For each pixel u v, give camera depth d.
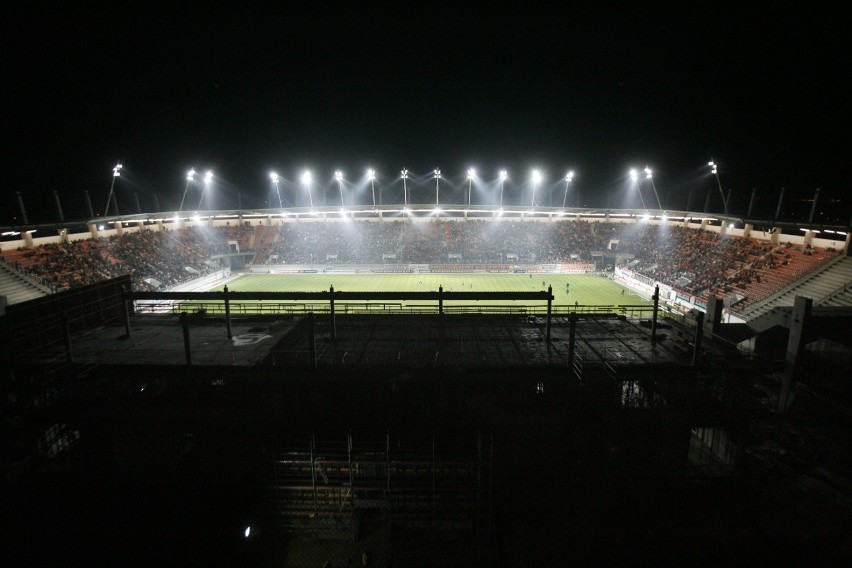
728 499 17.14
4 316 19.14
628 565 14.37
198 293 21.30
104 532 15.65
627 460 18.42
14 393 18.09
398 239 77.62
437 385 18.91
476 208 78.69
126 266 52.97
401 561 14.75
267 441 18.58
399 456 17.23
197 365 18.47
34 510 16.59
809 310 19.20
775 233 50.28
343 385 19.09
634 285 57.78
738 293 43.69
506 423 18.80
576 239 76.06
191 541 15.36
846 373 22.36
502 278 63.94
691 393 18.62
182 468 18.86
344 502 16.75
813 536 15.20
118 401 18.83
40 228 47.94
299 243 76.31
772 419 19.58
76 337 22.50
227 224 78.81
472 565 14.58
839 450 18.30
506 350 20.58
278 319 25.77
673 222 69.69
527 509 16.88
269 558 14.93
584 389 18.64
